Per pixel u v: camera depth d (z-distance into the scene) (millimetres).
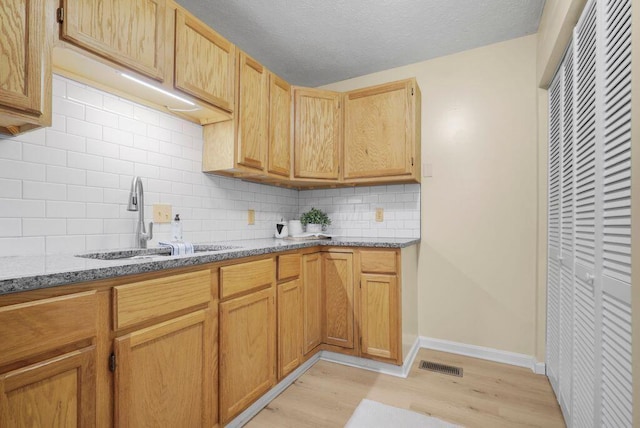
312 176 2602
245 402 1586
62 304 880
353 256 2271
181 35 1650
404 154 2443
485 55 2504
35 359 835
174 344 1225
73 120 1495
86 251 1517
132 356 1068
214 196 2270
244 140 2092
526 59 2379
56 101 1435
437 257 2627
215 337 1431
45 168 1398
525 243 2361
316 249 2326
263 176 2395
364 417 1677
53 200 1422
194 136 2115
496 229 2447
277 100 2430
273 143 2375
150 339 1120
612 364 1045
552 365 2010
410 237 2703
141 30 1457
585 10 1392
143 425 1097
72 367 911
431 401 1832
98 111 1595
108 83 1582
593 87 1302
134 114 1762
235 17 2158
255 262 1678
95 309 964
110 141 1646
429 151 2672
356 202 2963
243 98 2084
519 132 2391
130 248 1687
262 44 2479
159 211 1890
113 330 1017
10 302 788
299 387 1984
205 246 1962
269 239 2578
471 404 1803
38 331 829
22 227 1324
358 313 2242
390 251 2150
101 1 1306
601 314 1146
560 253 1795
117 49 1360
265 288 1781
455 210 2576
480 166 2502
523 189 2373
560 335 1789
